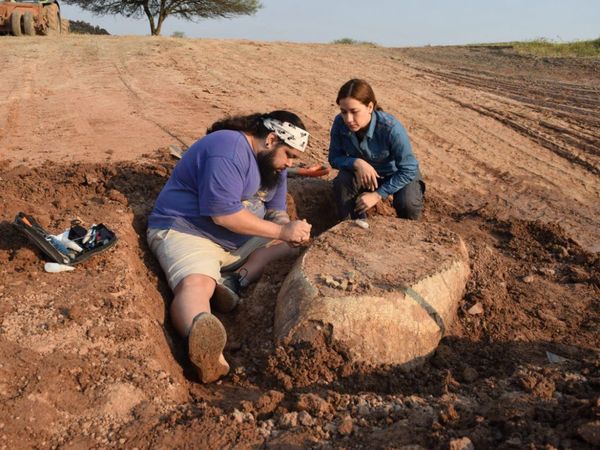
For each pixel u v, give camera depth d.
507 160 7.62
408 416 2.95
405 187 5.16
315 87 10.94
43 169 5.66
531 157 7.75
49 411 2.82
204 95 9.63
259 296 4.00
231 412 2.99
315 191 5.70
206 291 3.87
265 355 3.55
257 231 3.94
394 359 3.49
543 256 5.16
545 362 3.65
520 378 3.24
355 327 3.45
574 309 4.35
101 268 3.92
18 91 9.42
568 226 5.86
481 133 8.67
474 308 4.06
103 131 7.34
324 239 4.19
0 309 3.43
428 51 17.81
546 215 6.09
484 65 14.79
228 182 3.82
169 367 3.38
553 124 9.11
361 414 3.00
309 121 8.52
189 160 4.07
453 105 10.20
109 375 3.09
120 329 3.38
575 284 4.70
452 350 3.76
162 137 7.17
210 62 12.88
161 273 4.26
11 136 7.00
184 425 2.86
